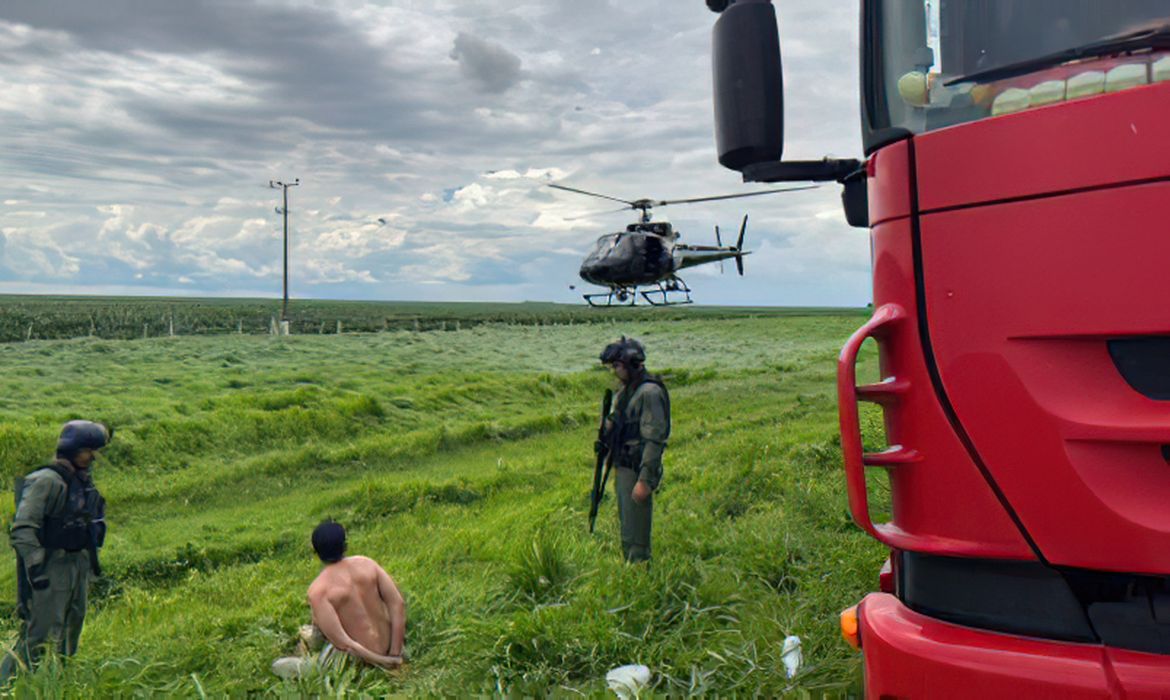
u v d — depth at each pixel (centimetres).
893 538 282
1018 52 264
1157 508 236
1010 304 254
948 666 257
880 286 296
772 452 1232
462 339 5844
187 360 3609
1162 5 241
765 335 6694
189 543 1224
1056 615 252
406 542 1100
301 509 1455
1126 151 236
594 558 713
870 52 308
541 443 2159
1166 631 238
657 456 677
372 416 2480
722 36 322
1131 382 241
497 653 527
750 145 316
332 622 555
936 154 272
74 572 616
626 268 2786
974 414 262
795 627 509
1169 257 231
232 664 586
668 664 502
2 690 491
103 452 1831
